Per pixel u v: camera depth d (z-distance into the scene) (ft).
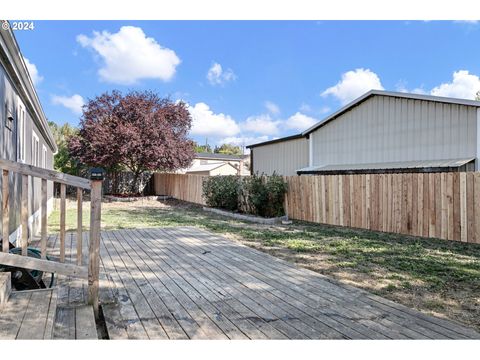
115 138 51.85
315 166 44.80
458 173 21.12
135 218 33.91
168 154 54.90
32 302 8.70
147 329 8.45
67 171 59.88
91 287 9.45
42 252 9.54
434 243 20.89
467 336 8.23
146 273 13.37
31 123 24.70
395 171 33.58
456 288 12.41
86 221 30.89
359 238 22.59
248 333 8.30
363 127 38.73
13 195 15.93
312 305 10.13
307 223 30.07
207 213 38.68
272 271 13.80
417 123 33.27
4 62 14.38
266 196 32.81
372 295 11.04
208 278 12.78
